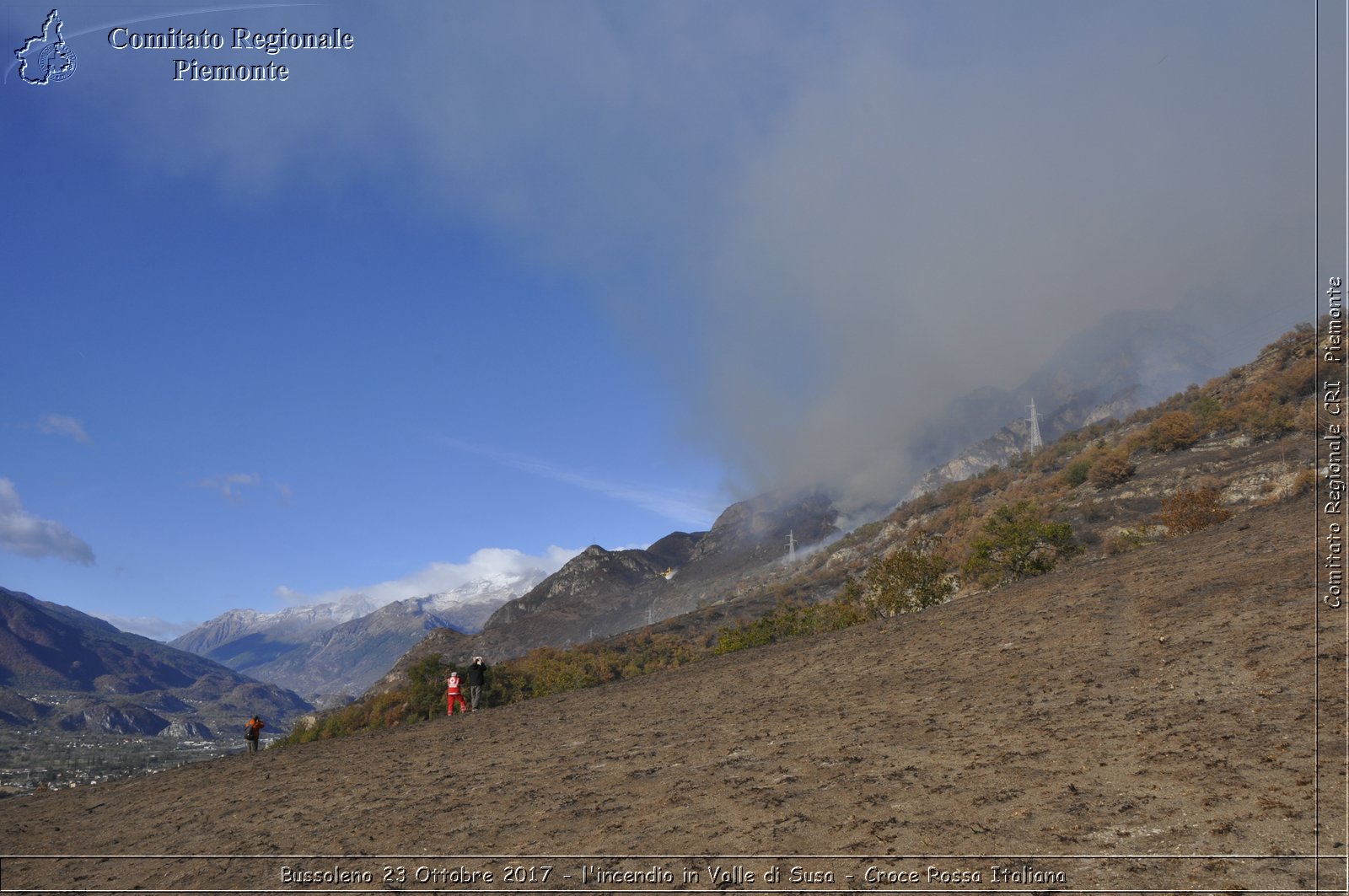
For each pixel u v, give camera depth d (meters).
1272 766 7.85
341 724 73.94
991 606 22.97
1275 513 22.59
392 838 11.07
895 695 15.48
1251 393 63.88
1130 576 20.47
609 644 105.69
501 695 59.53
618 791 11.72
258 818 14.05
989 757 10.08
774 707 16.86
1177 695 10.95
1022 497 80.44
